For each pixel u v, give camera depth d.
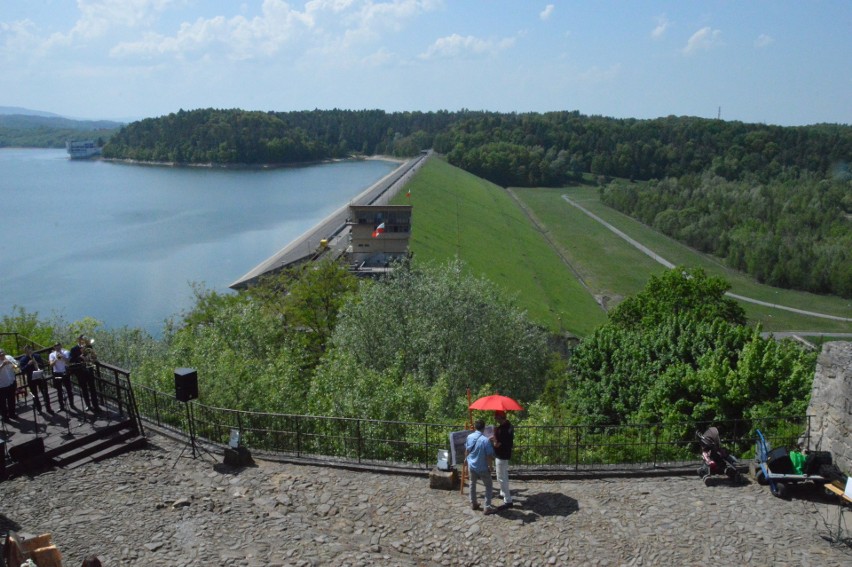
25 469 15.16
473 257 92.62
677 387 28.83
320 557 11.96
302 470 15.70
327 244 85.88
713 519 13.05
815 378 15.58
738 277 126.00
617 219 179.38
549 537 12.52
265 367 30.50
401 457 20.91
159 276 105.56
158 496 14.18
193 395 15.91
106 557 11.89
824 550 11.92
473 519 13.27
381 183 159.88
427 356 37.69
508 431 13.52
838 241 133.50
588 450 21.66
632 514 13.34
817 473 14.13
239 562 11.77
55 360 17.44
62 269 110.31
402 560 11.95
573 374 39.84
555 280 103.50
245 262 116.12
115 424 16.97
